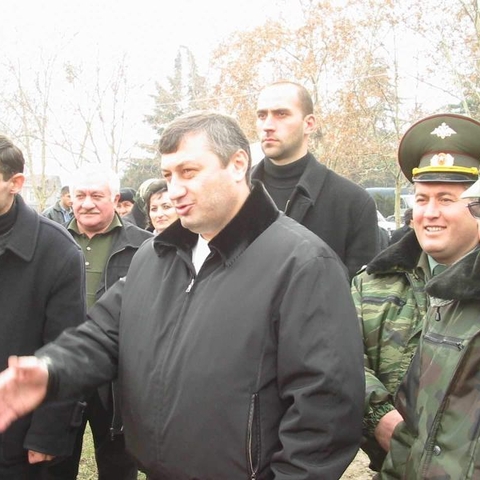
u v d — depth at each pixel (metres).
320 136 25.52
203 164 2.15
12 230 2.83
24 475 2.89
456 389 1.95
